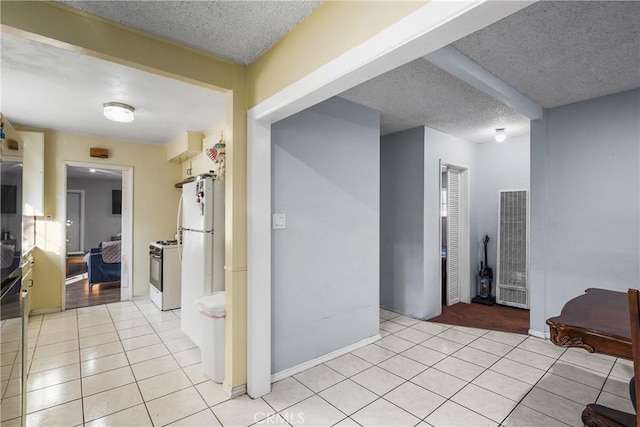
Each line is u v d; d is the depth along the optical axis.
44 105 3.17
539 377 2.51
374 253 3.26
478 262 4.89
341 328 2.96
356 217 3.10
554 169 3.27
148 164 4.79
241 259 2.29
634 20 1.80
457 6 1.10
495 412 2.06
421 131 3.94
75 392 2.29
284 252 2.57
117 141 4.54
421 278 3.92
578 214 3.12
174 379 2.48
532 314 3.41
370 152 3.24
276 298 2.52
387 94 2.91
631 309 1.31
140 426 1.93
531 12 1.74
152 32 1.89
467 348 3.07
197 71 2.10
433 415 2.04
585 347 1.54
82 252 8.60
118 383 2.42
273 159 2.50
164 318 3.91
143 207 4.75
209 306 2.45
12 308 1.65
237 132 2.27
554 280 3.27
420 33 1.21
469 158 4.71
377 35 1.37
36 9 1.56
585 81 2.66
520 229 4.41
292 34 1.87
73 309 4.27
